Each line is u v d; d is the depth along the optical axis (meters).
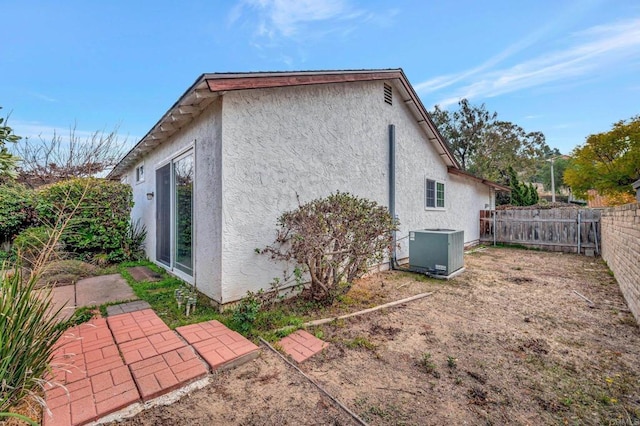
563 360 3.08
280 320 3.88
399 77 7.42
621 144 13.60
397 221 5.37
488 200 14.15
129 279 5.67
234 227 4.16
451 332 3.74
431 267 6.67
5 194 7.19
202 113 4.57
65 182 7.67
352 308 4.51
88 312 3.88
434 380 2.70
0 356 1.83
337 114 5.93
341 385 2.59
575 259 9.13
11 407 1.97
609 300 5.04
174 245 5.80
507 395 2.50
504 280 6.41
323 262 4.27
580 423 2.18
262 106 4.53
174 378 2.48
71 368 2.57
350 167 6.23
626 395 2.51
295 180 5.02
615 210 6.40
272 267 4.63
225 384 2.55
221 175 4.04
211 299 4.29
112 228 7.32
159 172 6.65
